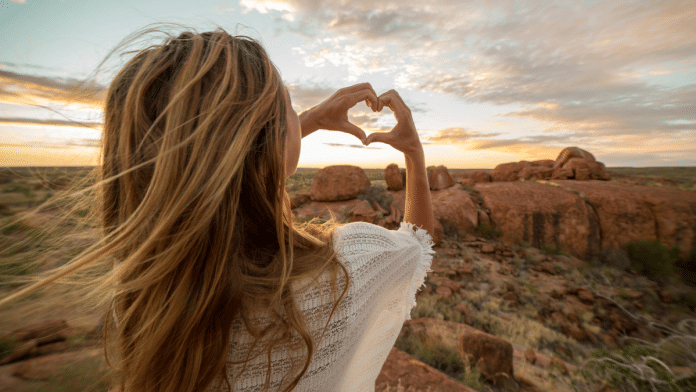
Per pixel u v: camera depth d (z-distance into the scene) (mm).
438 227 14250
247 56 526
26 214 452
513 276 11594
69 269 437
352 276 578
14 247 418
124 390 520
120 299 521
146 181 480
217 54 487
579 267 13133
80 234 497
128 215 490
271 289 493
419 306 8000
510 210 15969
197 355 461
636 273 12992
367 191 17641
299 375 525
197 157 447
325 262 542
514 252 14094
